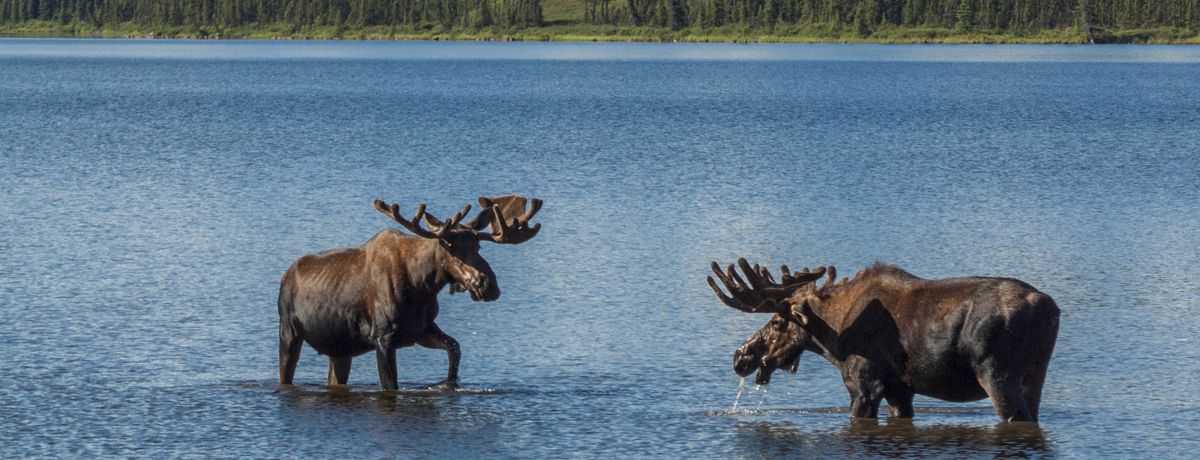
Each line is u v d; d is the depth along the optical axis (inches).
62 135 5088.6
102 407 1355.8
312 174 3575.3
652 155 4200.3
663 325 1737.2
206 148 4466.0
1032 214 2790.4
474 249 1376.7
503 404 1378.0
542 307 1845.5
